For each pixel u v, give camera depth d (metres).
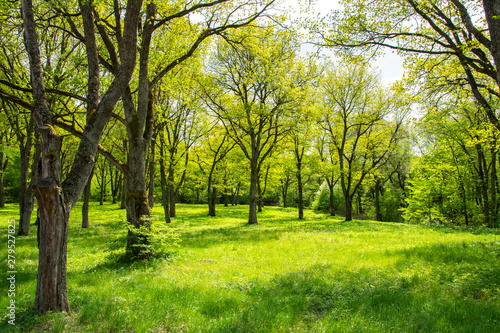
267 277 7.96
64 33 17.80
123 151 26.73
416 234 16.81
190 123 30.22
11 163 38.91
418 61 12.69
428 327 4.57
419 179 33.44
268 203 75.69
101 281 7.42
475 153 30.17
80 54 16.00
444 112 14.41
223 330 4.45
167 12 11.63
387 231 18.80
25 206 18.25
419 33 11.26
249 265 9.49
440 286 6.61
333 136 31.47
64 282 5.16
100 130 5.85
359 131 29.38
